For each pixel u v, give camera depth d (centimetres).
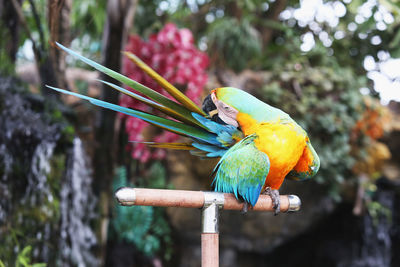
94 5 473
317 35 682
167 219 558
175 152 538
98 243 383
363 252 629
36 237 325
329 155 544
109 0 326
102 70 130
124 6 326
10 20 341
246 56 599
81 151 375
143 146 412
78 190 368
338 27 623
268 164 138
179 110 144
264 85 564
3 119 321
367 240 624
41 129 338
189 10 711
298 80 563
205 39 677
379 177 601
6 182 310
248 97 150
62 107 388
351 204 608
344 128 557
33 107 350
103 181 391
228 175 141
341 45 659
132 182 506
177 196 122
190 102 141
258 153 140
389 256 618
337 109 554
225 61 596
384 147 584
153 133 525
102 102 135
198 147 155
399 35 347
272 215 563
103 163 388
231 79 568
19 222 315
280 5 686
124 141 416
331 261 642
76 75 534
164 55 388
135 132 402
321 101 556
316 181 559
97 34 562
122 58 350
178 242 565
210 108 153
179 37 393
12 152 319
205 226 127
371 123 576
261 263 618
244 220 560
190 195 125
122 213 525
